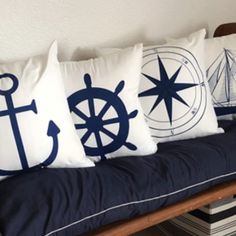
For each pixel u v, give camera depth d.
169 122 1.59
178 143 1.57
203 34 1.70
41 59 1.39
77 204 1.14
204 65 1.72
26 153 1.27
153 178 1.28
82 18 1.76
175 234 1.71
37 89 1.32
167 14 2.02
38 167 1.31
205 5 2.15
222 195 1.41
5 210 1.11
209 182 1.38
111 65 1.49
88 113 1.45
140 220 1.24
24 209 1.10
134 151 1.46
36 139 1.29
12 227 1.05
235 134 1.64
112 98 1.45
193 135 1.62
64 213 1.11
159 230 1.77
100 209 1.16
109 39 1.86
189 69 1.63
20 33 1.62
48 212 1.09
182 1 2.06
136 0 1.90
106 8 1.82
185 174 1.33
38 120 1.30
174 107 1.59
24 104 1.29
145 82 1.60
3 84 1.31
